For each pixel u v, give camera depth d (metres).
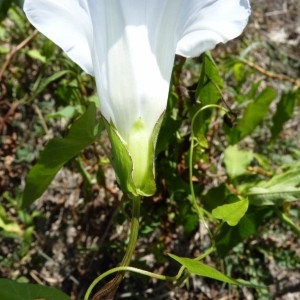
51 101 0.31
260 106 0.25
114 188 0.29
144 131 0.15
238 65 0.29
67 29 0.16
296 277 0.29
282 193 0.22
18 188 0.28
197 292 0.28
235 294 0.28
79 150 0.21
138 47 0.15
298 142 0.34
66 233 0.29
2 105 0.30
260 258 0.29
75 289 0.27
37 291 0.17
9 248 0.28
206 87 0.22
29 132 0.30
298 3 0.42
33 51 0.28
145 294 0.27
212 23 0.16
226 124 0.24
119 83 0.15
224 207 0.18
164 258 0.26
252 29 0.39
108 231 0.28
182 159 0.24
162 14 0.15
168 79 0.16
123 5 0.15
